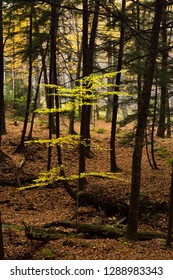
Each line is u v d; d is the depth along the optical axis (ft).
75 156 69.77
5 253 30.07
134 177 34.24
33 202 52.21
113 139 61.82
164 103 70.90
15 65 103.19
